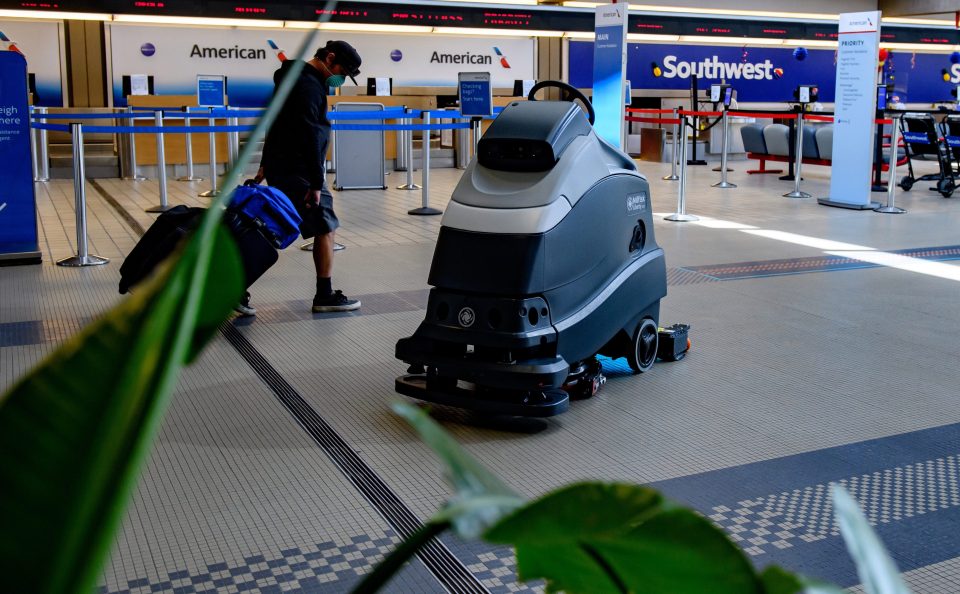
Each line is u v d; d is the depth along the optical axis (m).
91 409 0.27
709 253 6.71
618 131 7.52
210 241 0.30
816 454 3.02
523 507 0.39
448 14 16.02
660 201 10.03
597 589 0.47
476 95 8.45
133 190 11.22
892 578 0.41
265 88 15.42
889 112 9.18
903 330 4.58
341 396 3.61
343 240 7.35
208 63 15.05
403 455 3.04
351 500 2.70
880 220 8.48
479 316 3.17
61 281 5.63
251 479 2.84
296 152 4.81
